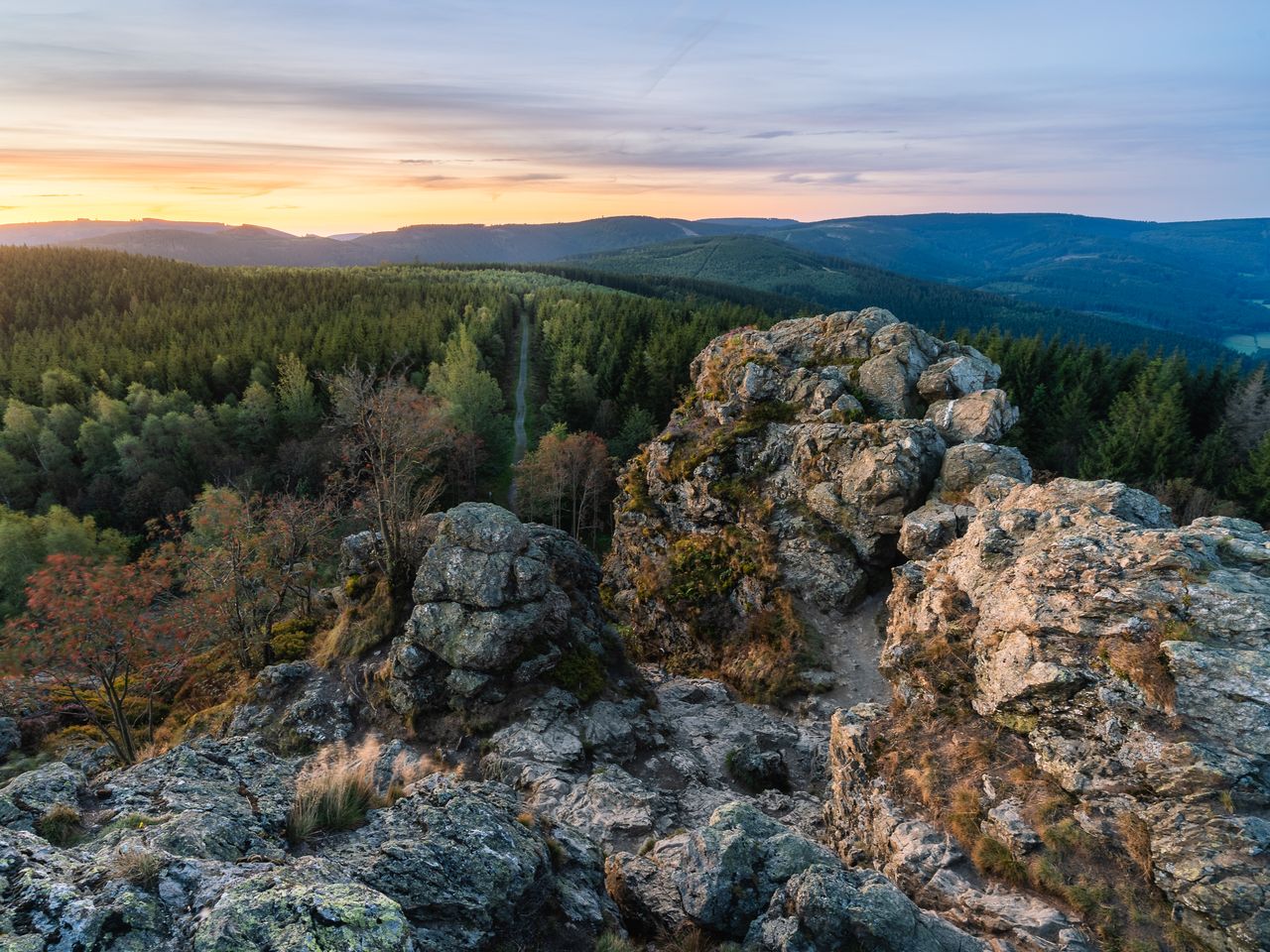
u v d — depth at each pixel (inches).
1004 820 606.9
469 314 5113.2
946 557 1014.4
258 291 5546.3
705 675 1498.5
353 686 1083.3
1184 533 741.9
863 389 1680.6
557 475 3002.0
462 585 1055.6
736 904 505.7
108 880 312.5
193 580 1481.3
